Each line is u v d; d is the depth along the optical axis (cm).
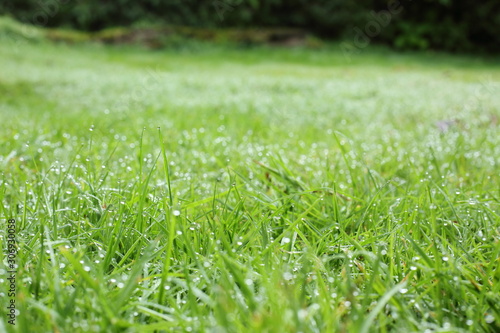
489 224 217
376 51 1820
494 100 695
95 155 333
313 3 1980
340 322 143
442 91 819
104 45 1697
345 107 659
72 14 1941
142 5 1972
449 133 438
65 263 168
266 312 136
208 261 168
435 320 143
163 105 653
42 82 847
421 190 254
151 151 364
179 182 279
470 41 1923
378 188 256
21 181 271
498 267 164
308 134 468
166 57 1542
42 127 456
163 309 142
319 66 1424
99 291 134
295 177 280
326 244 189
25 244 178
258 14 2012
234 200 249
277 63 1496
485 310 148
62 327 131
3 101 658
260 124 511
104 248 186
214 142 402
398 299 147
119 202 208
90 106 640
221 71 1221
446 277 154
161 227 183
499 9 1845
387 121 562
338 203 247
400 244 192
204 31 1848
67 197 241
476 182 292
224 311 126
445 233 205
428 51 1873
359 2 1939
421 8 1905
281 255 180
